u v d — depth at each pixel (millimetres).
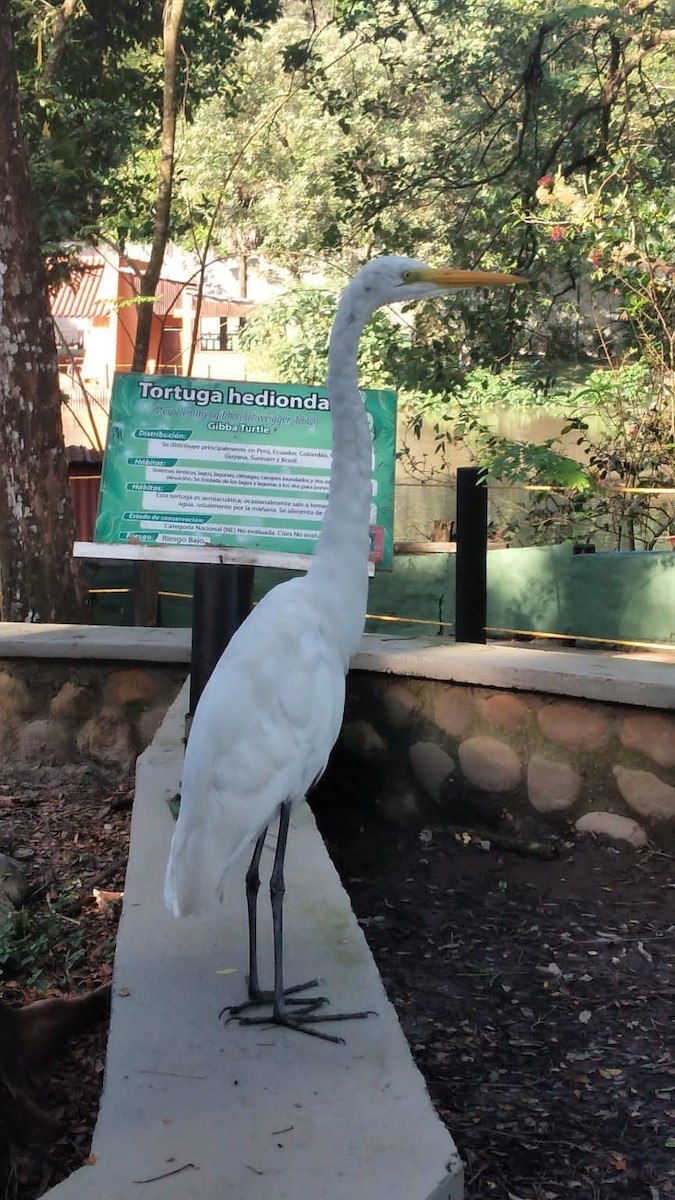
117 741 5426
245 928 3141
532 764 4422
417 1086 2350
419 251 11398
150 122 11516
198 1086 2344
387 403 3918
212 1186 1986
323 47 17969
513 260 9234
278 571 8469
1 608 7145
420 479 11648
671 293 8430
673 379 8312
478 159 10836
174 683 5352
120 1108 2252
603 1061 2949
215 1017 2646
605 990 3316
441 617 8023
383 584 8164
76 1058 2975
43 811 5008
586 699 4223
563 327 10414
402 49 13562
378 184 10383
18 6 10008
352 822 4824
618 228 7992
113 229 11930
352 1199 1952
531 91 9617
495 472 5910
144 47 11156
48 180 8922
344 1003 2717
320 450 3875
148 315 10078
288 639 2812
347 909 3268
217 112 18031
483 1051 2996
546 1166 2510
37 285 6727
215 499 3863
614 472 9234
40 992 3348
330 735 2895
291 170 17891
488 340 9281
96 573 8328
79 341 26125
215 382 3869
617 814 4266
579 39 10328
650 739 4145
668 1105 2750
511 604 7973
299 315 13969
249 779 2664
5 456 6773
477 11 11062
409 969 3453
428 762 4684
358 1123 2199
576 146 9891
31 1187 2469
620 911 3812
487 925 3756
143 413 3873
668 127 9734
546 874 4145
